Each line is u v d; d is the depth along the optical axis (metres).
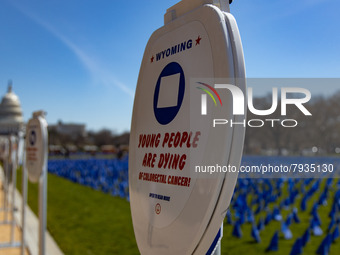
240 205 11.63
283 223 9.58
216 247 1.14
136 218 1.54
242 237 9.66
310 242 8.95
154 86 1.48
